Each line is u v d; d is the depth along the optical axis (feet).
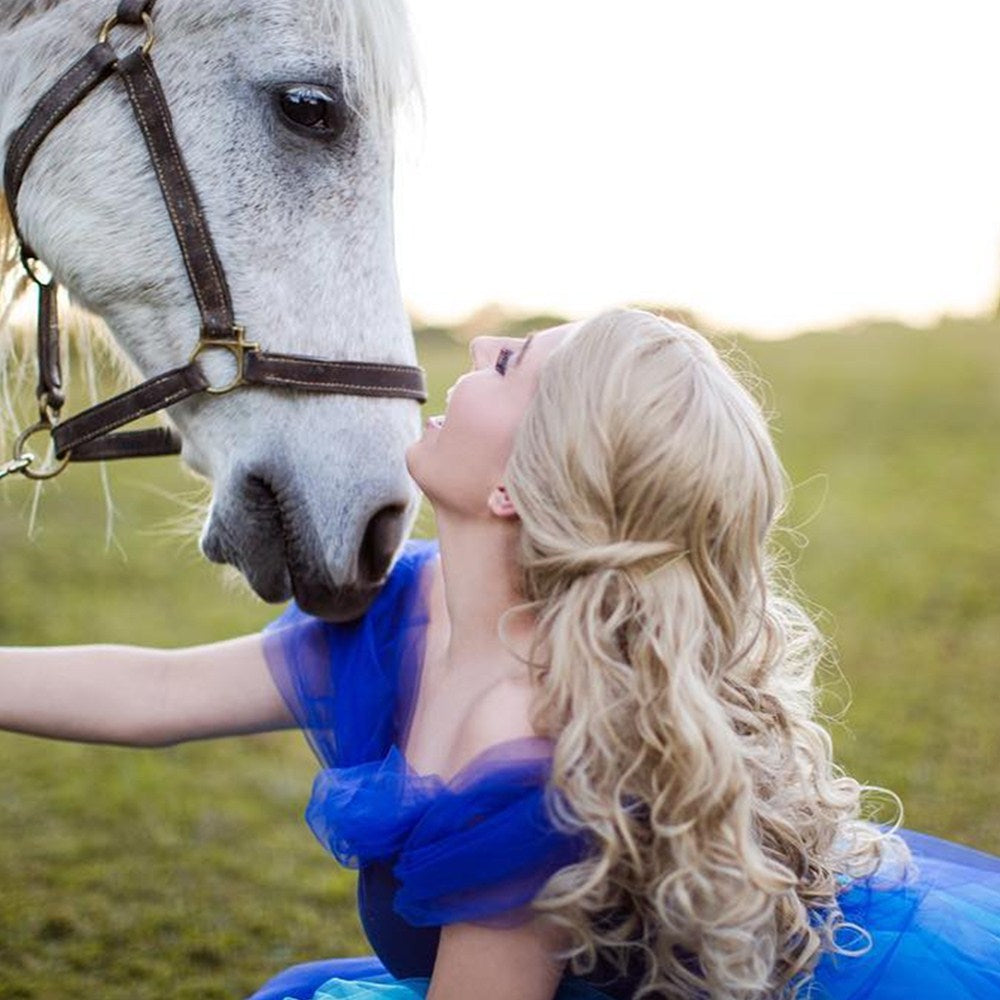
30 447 15.25
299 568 5.94
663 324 4.96
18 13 6.55
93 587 19.60
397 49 6.42
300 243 6.20
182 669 5.98
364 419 6.09
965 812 11.39
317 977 5.86
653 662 4.65
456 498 5.06
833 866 5.21
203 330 6.10
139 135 6.29
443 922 4.54
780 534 23.13
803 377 39.55
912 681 15.48
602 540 4.75
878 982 4.87
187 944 9.15
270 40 6.22
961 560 21.54
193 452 6.44
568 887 4.40
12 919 9.41
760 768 4.97
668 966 4.73
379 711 5.48
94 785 12.36
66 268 6.50
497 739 4.66
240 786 12.59
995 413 34.47
